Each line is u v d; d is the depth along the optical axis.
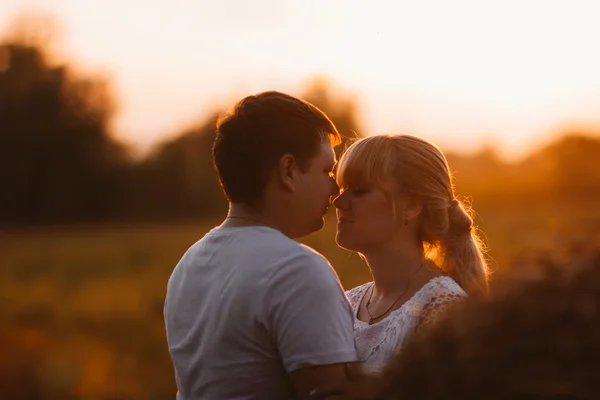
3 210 79.81
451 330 1.08
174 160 84.88
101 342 17.83
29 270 39.44
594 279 1.02
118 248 49.50
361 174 2.90
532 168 74.81
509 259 1.10
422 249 2.97
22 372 12.55
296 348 2.19
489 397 1.01
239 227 2.44
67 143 80.81
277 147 2.42
